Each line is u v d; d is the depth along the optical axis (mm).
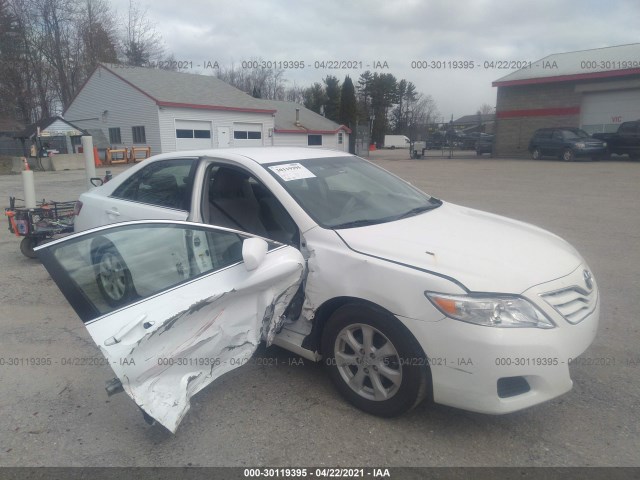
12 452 2887
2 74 39281
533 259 3127
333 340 3244
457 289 2740
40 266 6496
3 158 29344
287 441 2936
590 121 26266
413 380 2885
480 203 11477
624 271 5918
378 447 2867
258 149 4484
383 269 2957
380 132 67625
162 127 26906
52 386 3584
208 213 4133
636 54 26266
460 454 2799
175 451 2875
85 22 42094
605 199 11680
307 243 3381
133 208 4609
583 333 2914
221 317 3006
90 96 30922
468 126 56719
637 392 3350
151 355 2750
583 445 2850
